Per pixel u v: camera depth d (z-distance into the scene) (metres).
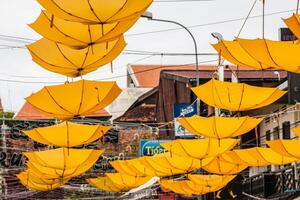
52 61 9.58
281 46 8.80
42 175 14.59
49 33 8.46
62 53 9.48
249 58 9.83
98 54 9.41
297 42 9.09
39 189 18.19
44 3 7.82
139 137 31.67
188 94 30.06
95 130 12.64
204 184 17.66
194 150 14.67
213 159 15.71
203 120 13.16
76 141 12.73
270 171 23.81
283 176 21.09
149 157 16.66
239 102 12.04
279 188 21.56
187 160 16.25
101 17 7.93
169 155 16.38
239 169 16.41
